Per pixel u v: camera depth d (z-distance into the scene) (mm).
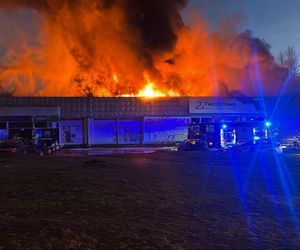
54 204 8711
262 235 6590
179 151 31781
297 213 8422
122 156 26656
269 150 29000
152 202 9234
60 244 5570
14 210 8008
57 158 24156
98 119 51969
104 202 9047
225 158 23625
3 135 47969
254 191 11398
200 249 5684
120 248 5516
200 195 10445
